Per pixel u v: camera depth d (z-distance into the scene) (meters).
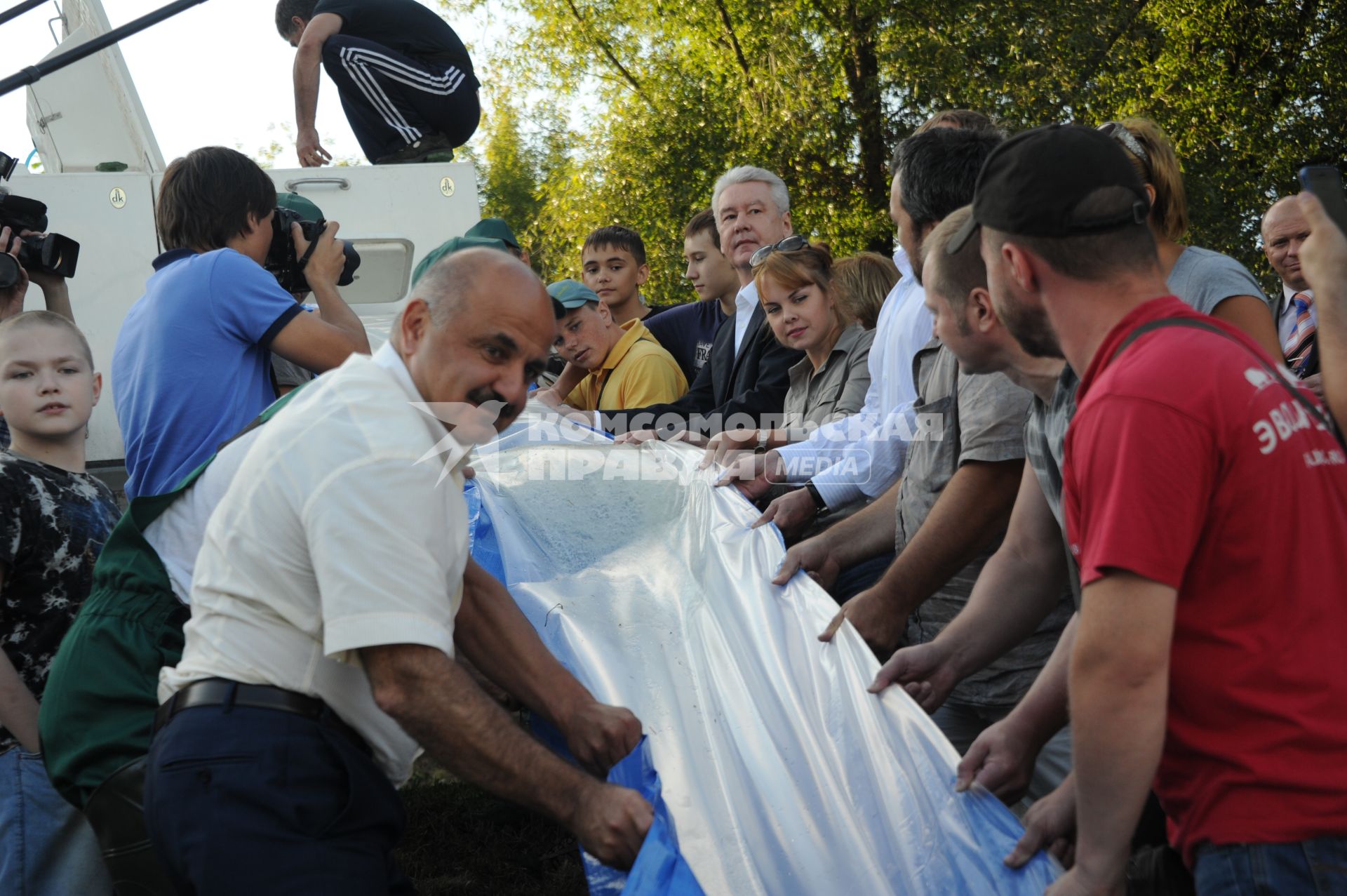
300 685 1.81
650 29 13.47
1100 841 1.44
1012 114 11.56
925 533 2.30
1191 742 1.49
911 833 1.78
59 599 2.59
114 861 2.00
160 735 1.83
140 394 2.84
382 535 1.71
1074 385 1.73
